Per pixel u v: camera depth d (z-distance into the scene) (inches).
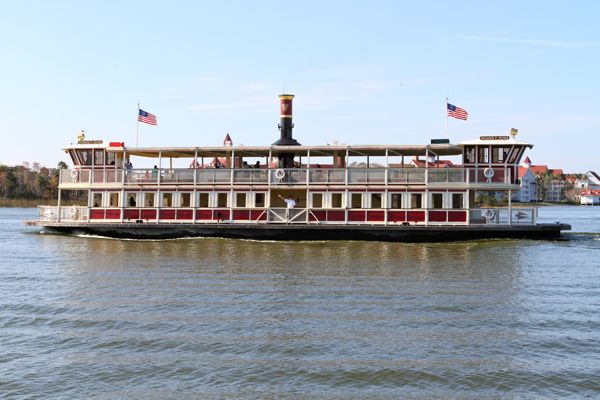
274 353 687.7
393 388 593.3
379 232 1745.8
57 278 1173.7
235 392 586.6
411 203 1768.0
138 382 611.5
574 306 919.0
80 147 1962.4
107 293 1016.9
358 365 650.2
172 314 863.1
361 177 1785.2
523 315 859.4
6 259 1445.6
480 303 936.3
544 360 666.2
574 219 4045.3
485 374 625.3
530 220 1779.0
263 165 2041.1
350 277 1164.5
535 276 1178.6
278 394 581.6
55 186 6314.0
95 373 634.8
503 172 1774.1
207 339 740.7
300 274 1197.7
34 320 836.0
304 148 1803.6
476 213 1785.2
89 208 1940.2
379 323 813.2
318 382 607.5
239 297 978.1
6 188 6264.8
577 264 1334.9
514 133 1785.2
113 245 1721.2
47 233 2092.8
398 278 1152.2
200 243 1736.0
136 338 746.8
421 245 1679.4
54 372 637.9
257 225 1785.2
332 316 850.8
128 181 1902.1
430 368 641.6
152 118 2007.9
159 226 1850.4
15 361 670.5
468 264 1332.4
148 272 1230.9
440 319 835.4
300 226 1764.3
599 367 644.7
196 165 1877.5
